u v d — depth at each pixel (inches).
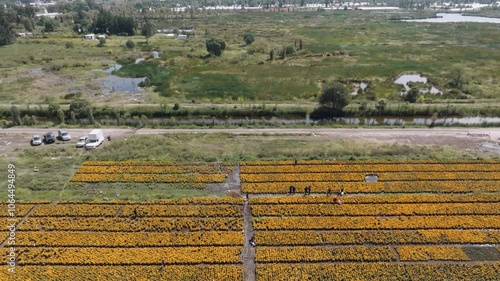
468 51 5002.5
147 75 4119.1
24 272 1456.7
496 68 4192.9
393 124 2790.4
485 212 1777.8
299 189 1953.7
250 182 2018.9
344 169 2119.8
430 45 5442.9
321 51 5064.0
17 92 3548.2
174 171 2113.7
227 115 3043.8
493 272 1455.5
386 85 3629.4
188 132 2632.9
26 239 1612.9
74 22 7721.5
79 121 2896.2
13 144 2442.2
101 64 4621.1
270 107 3056.1
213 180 2027.6
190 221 1718.8
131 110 3051.2
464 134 2559.1
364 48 5275.6
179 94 3467.0
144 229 1681.8
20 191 1929.1
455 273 1451.8
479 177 2044.8
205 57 4788.4
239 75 4010.8
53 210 1786.4
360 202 1847.9
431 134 2559.1
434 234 1638.8
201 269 1472.7
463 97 3292.3
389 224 1697.8
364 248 1565.0
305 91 3506.4
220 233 1648.6
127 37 6491.1
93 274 1453.0
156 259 1518.2
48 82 3895.2
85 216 1764.3
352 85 3708.2
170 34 6658.5
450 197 1879.9
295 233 1644.9
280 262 1513.3
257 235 1632.6
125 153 2293.3
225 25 7677.2
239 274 1446.9
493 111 2977.4
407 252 1546.5
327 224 1696.6
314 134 2573.8
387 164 2164.1
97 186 1996.8
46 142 2458.2
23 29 7066.9
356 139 2486.5
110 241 1608.0
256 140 2496.3
